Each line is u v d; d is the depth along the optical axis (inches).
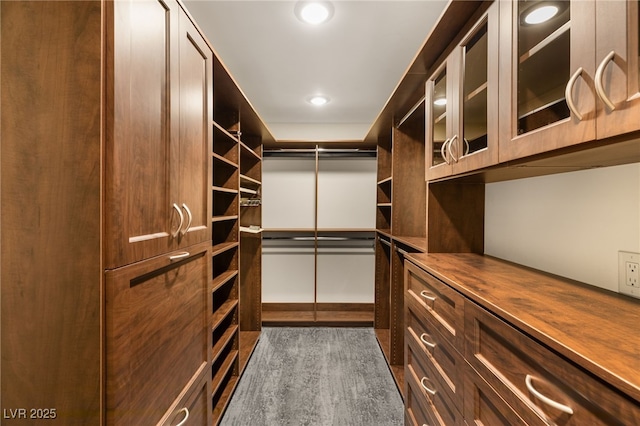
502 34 37.6
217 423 69.3
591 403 20.2
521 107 34.6
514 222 54.0
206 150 51.1
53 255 28.1
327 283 142.2
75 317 28.1
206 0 60.3
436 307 45.8
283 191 142.9
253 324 120.1
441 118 59.5
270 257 142.3
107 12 28.3
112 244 28.8
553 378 23.4
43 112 28.0
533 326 25.5
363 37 73.2
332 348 109.0
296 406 77.4
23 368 28.5
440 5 62.0
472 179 55.5
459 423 38.1
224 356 85.9
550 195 46.1
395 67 88.2
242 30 70.3
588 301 32.2
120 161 29.5
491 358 31.6
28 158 28.0
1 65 28.0
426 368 49.7
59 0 27.8
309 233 141.9
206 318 51.8
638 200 33.9
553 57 30.2
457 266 49.8
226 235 90.8
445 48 54.6
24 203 28.0
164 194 38.1
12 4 27.9
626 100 22.4
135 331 32.4
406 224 97.7
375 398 80.7
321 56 82.4
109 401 28.8
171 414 39.9
